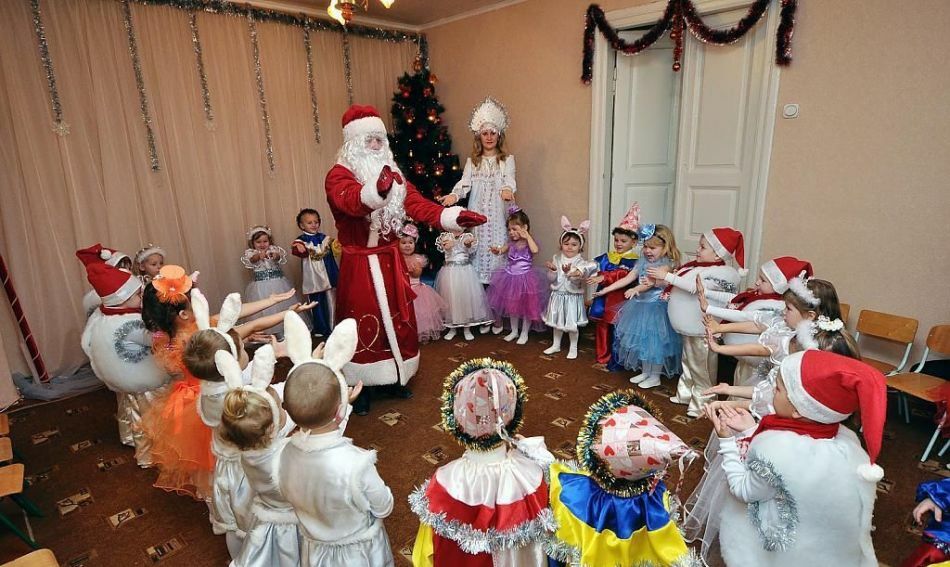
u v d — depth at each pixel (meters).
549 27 4.10
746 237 3.39
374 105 4.81
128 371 2.36
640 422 1.16
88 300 2.74
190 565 1.88
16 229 3.30
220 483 1.69
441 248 4.07
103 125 3.46
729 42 3.21
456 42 4.77
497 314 4.07
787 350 1.79
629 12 3.63
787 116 3.11
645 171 4.08
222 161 4.01
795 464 1.24
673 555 1.14
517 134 4.52
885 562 1.78
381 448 2.56
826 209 3.05
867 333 2.89
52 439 2.81
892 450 2.44
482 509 1.18
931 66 2.61
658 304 3.05
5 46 3.12
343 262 2.84
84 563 1.90
